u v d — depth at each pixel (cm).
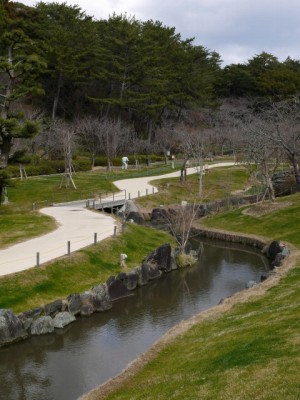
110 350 2012
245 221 4519
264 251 3797
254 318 1858
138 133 9419
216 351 1570
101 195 5434
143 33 8888
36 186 5744
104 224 3747
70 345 2056
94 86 9012
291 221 4188
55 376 1783
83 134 7894
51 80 8575
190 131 8025
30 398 1633
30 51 7206
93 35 8444
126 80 8206
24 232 3381
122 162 7981
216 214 4997
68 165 5881
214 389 1249
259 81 9988
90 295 2467
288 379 1190
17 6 8581
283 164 7388
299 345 1414
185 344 1766
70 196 5306
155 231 3969
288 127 5438
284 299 2084
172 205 5406
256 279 3117
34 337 2109
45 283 2431
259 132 5106
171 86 8688
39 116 6962
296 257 3078
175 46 9144
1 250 2894
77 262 2733
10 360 1908
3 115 4162
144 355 1745
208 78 9138
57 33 7738
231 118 8525
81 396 1545
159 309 2545
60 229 3531
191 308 2570
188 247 3762
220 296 2781
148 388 1433
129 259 3114
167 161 8925
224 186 6569
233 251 3916
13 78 4238
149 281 3061
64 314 2277
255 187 6462
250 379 1246
